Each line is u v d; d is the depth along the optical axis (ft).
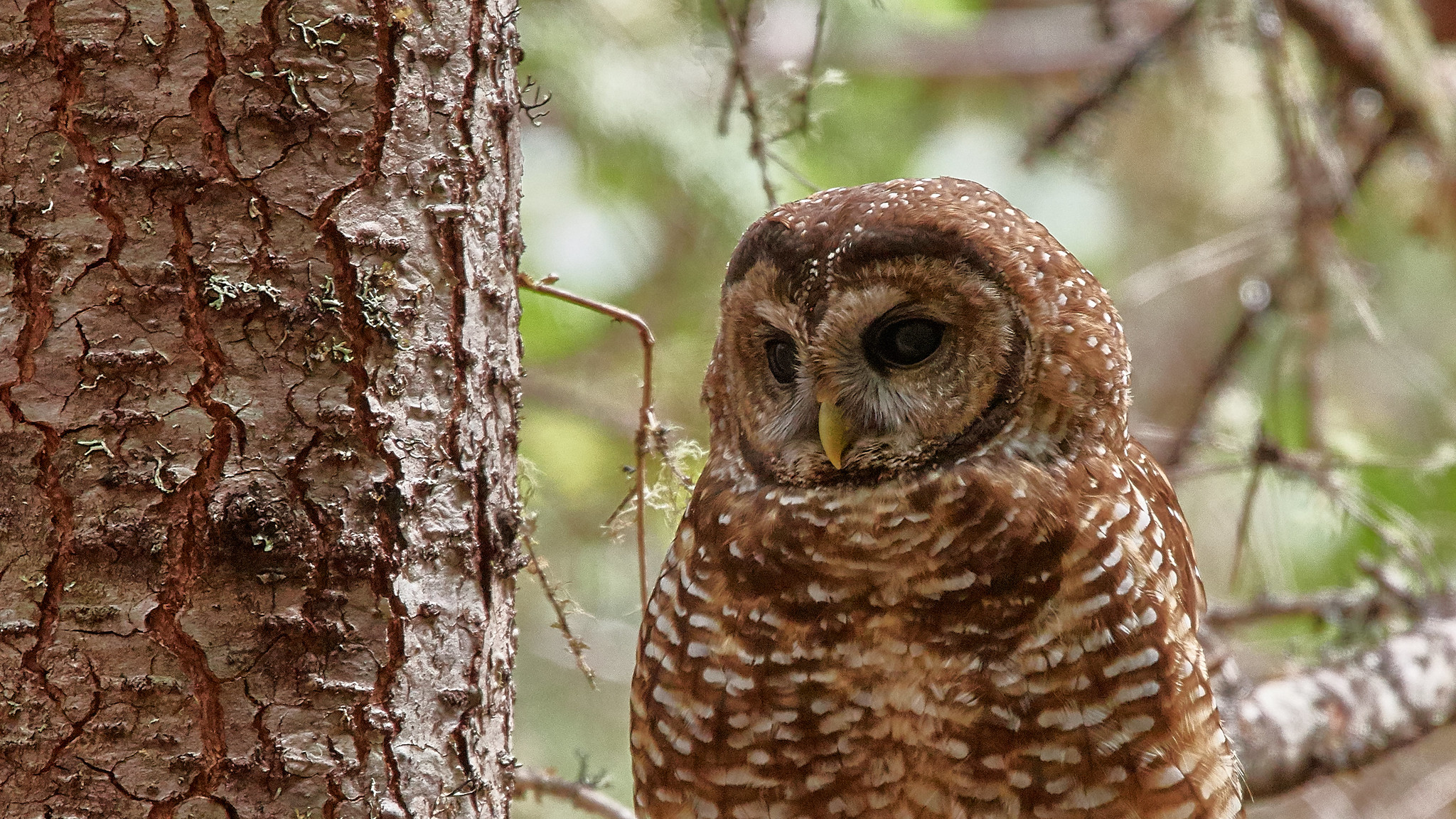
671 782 22.16
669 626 22.12
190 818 15.83
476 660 17.71
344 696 16.44
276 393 16.15
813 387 21.59
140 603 15.76
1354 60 37.63
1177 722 20.74
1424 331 51.52
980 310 20.92
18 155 15.62
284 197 16.15
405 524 16.84
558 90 39.27
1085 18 56.34
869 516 21.11
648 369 22.49
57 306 15.65
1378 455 37.60
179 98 15.80
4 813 15.60
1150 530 21.57
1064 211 56.65
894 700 20.71
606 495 43.47
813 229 21.39
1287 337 37.17
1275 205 43.83
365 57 16.56
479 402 17.72
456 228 17.29
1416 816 38.42
